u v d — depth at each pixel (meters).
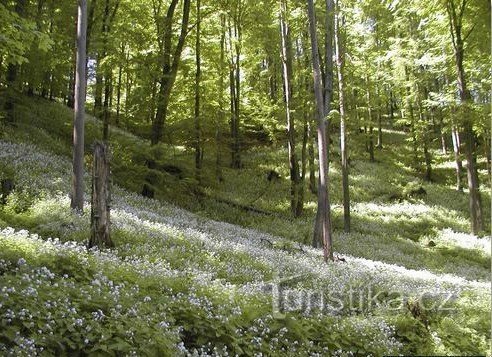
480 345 8.96
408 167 43.38
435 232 28.52
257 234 20.70
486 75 28.88
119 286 7.36
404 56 36.44
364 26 33.25
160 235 13.28
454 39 27.44
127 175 24.08
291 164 28.86
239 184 33.78
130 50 27.33
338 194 34.38
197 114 27.64
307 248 19.27
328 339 8.18
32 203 14.73
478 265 23.11
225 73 30.22
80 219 13.07
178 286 8.54
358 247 23.52
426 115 46.00
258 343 7.18
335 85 29.27
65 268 7.60
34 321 5.34
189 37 28.36
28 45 14.19
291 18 26.06
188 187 27.56
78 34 14.78
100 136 28.41
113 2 25.17
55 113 33.16
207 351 6.78
